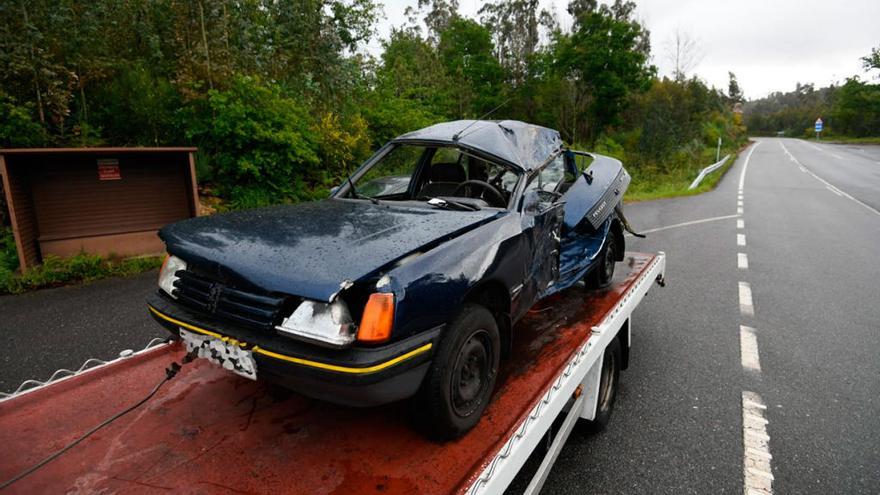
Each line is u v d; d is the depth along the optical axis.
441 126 3.28
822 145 55.66
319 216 2.43
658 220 11.96
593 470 2.93
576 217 3.77
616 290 4.02
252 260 1.91
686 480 2.85
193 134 9.37
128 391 2.33
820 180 21.89
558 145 3.69
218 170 9.94
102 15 9.85
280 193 10.06
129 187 7.58
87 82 9.62
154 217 7.83
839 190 18.22
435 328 1.93
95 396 2.28
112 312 5.51
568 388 2.39
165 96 9.72
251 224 2.30
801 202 15.03
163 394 2.31
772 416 3.53
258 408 2.20
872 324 5.28
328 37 13.45
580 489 2.76
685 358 4.47
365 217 2.40
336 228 2.19
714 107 55.16
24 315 5.41
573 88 28.33
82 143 8.62
